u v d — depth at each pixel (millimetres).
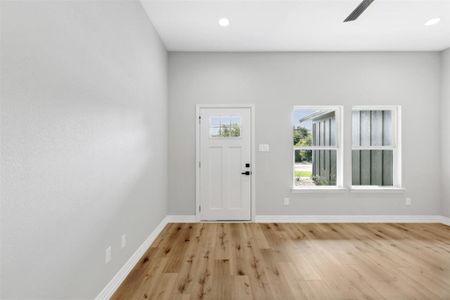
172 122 4055
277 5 2809
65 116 1436
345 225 3896
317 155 4203
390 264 2586
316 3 2773
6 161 1056
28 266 1177
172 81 4055
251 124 4070
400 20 3133
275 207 4062
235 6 2816
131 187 2467
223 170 4074
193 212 4066
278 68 4082
